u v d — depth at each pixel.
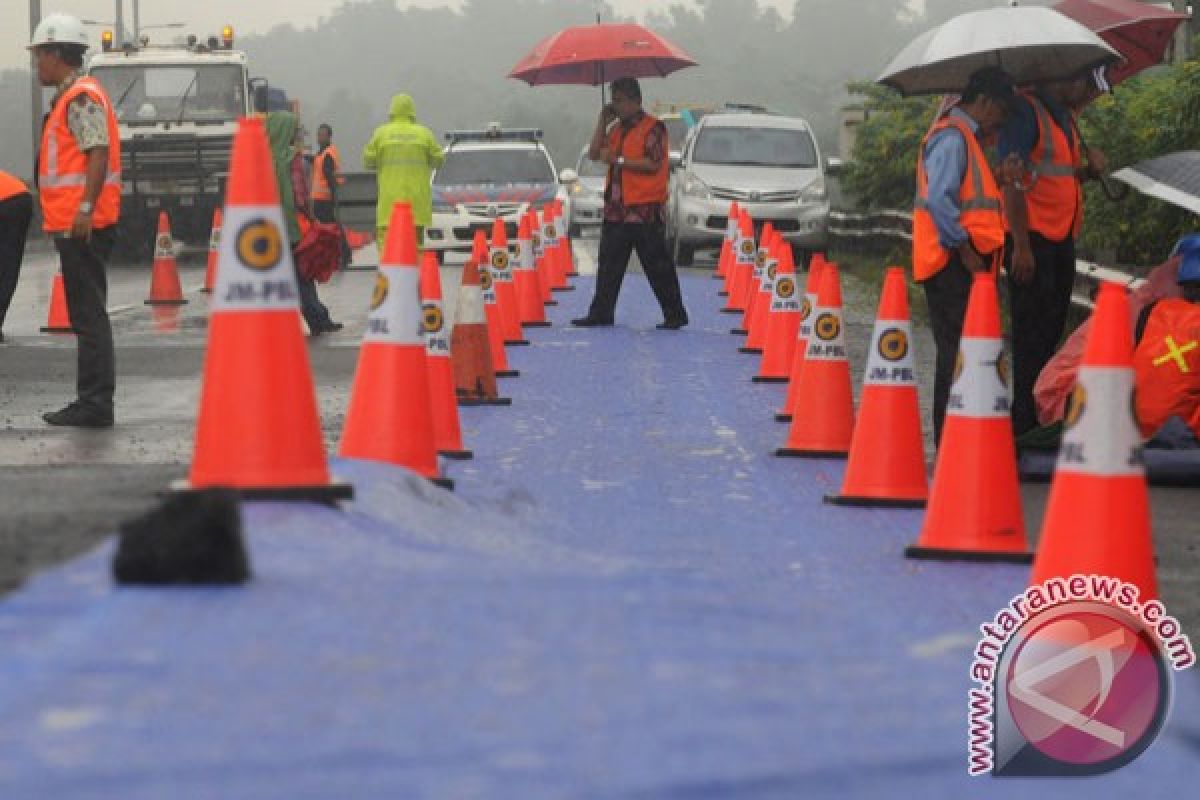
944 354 25.19
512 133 87.56
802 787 10.13
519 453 25.86
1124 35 33.56
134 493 17.22
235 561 12.58
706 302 55.56
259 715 10.38
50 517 15.41
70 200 27.98
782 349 35.06
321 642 11.58
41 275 77.56
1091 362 14.94
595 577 14.20
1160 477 24.28
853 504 21.78
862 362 39.53
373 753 9.97
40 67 28.59
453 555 15.06
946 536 18.52
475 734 10.31
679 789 9.79
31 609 11.94
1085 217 42.44
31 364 38.09
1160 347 24.66
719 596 14.27
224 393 15.87
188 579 12.52
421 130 61.00
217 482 15.83
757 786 9.99
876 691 12.02
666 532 19.97
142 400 31.92
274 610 12.12
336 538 14.84
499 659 11.56
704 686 11.49
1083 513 14.85
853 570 17.88
